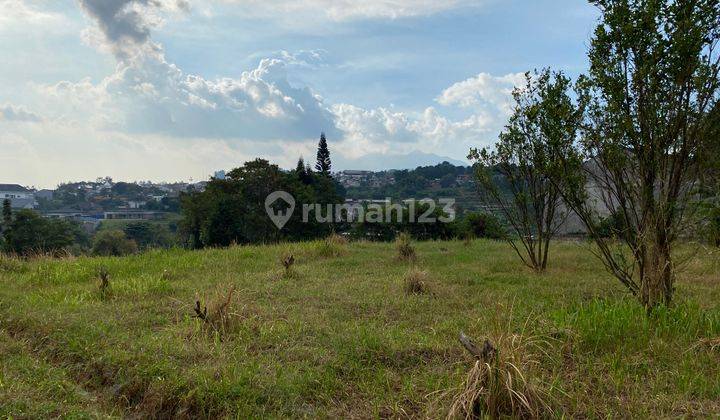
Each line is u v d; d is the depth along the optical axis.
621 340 4.42
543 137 6.83
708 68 4.79
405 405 3.47
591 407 3.30
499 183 9.37
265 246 13.03
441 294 6.79
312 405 3.52
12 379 3.65
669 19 4.82
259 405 3.45
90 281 8.24
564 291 6.88
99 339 4.57
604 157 5.40
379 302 6.32
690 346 4.27
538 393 3.33
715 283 7.20
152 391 3.59
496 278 8.13
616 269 5.98
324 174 47.06
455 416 3.12
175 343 4.48
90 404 3.50
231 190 32.56
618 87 5.09
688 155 5.02
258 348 4.51
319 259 10.69
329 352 4.38
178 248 11.93
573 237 14.98
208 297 5.83
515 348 3.57
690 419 3.14
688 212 5.37
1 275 8.72
